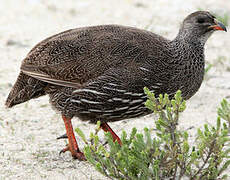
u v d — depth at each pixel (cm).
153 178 1198
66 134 1577
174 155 1195
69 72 1431
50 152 1512
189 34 1488
